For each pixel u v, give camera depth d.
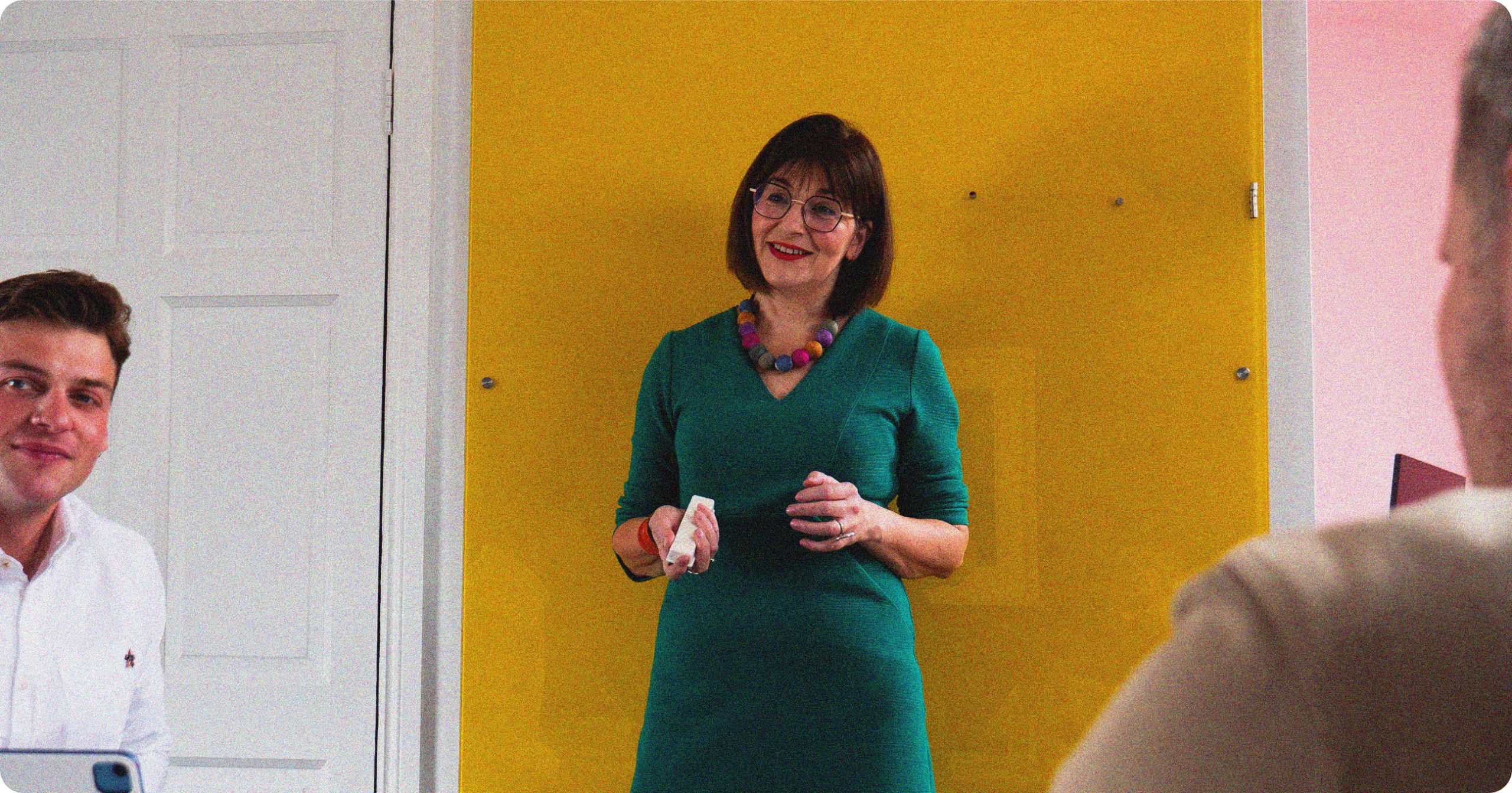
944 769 1.70
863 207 1.58
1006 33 1.77
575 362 1.82
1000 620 1.71
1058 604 1.71
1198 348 1.72
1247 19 1.74
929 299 1.77
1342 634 0.33
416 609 1.81
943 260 1.77
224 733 1.82
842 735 1.41
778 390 1.56
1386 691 0.33
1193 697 0.35
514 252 1.83
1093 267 1.74
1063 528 1.72
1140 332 1.73
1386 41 1.80
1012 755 1.70
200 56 1.92
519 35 1.84
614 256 1.82
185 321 1.89
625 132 1.82
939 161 1.78
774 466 1.49
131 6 1.93
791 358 1.56
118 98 1.93
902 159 1.78
